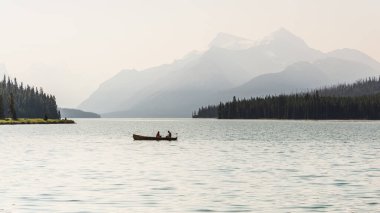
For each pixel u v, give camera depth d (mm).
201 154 75812
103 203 33969
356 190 39688
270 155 73688
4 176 48281
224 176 48406
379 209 32094
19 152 79500
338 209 32094
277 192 38625
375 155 73375
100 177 47562
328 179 46375
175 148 89750
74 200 35062
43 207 32594
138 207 32594
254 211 31469
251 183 43625
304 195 37250
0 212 31016
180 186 41656
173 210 31688
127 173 50938
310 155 73625
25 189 39875
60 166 57844
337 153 77188
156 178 46844
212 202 34312
